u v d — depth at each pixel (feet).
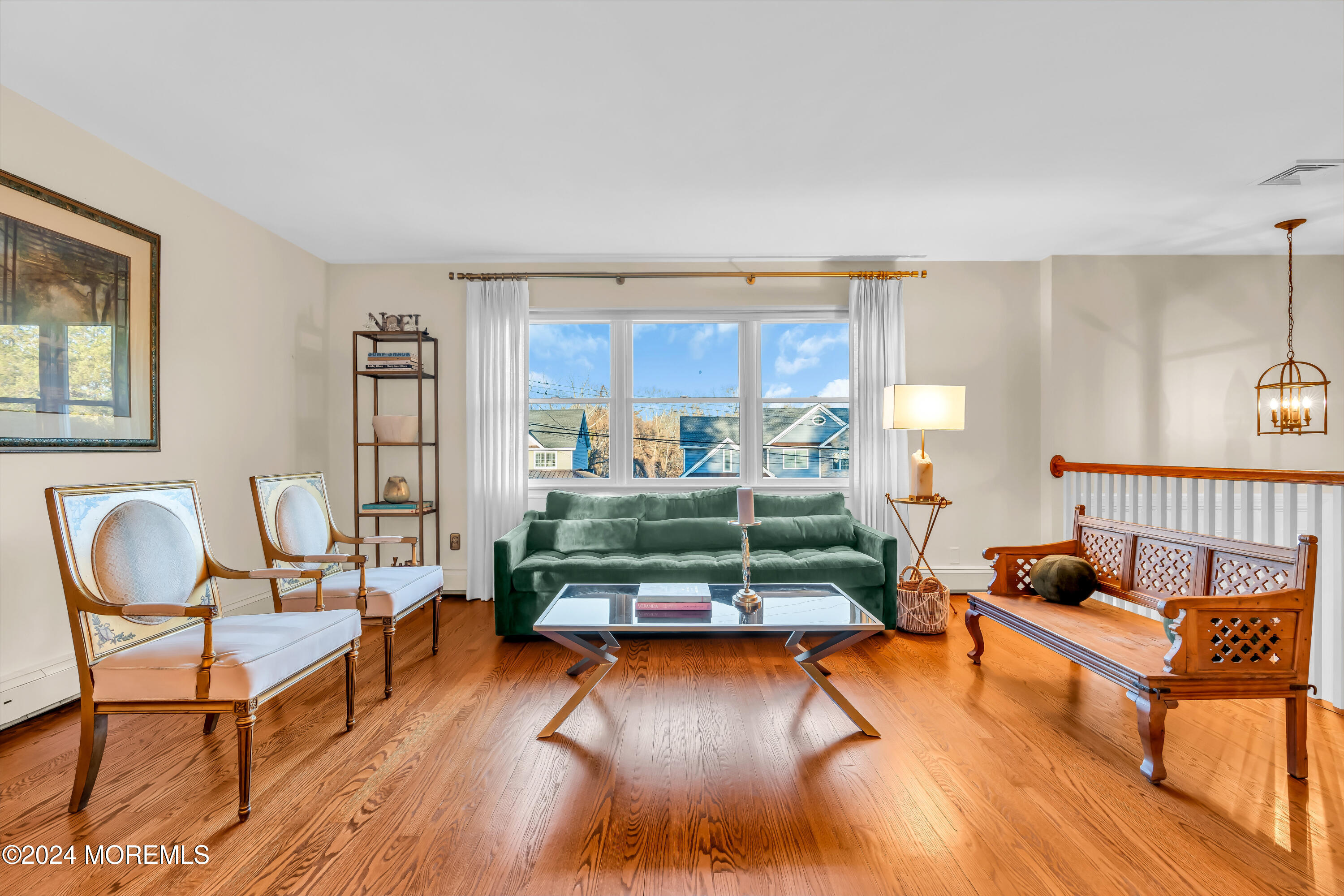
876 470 14.83
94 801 6.16
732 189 10.88
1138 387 14.73
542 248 14.19
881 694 8.93
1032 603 9.61
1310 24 6.55
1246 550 7.43
